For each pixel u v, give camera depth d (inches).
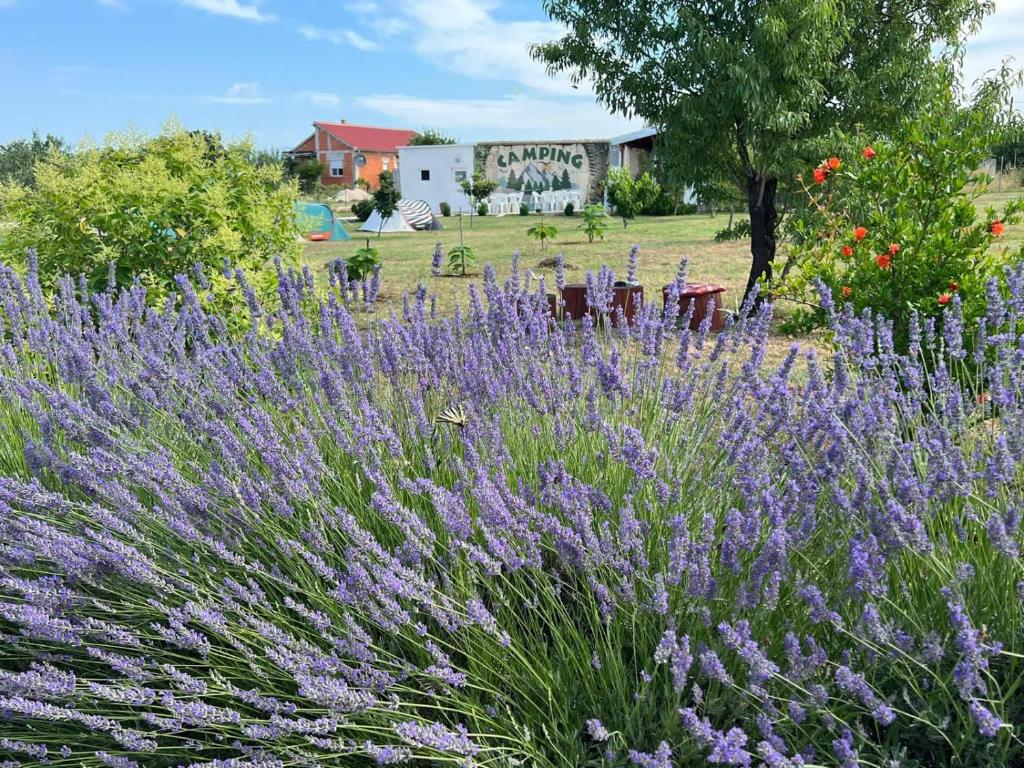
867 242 205.6
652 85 407.8
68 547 86.6
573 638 86.5
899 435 100.0
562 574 98.9
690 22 376.5
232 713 70.1
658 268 598.5
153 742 71.9
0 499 95.6
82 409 114.7
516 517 88.8
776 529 77.2
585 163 1873.8
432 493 84.7
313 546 92.0
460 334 145.3
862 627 69.6
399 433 123.0
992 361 128.8
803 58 369.4
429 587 78.0
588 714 79.9
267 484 99.7
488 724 78.8
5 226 319.0
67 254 264.1
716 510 100.3
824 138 375.9
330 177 2874.0
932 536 82.1
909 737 71.5
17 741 75.5
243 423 105.6
